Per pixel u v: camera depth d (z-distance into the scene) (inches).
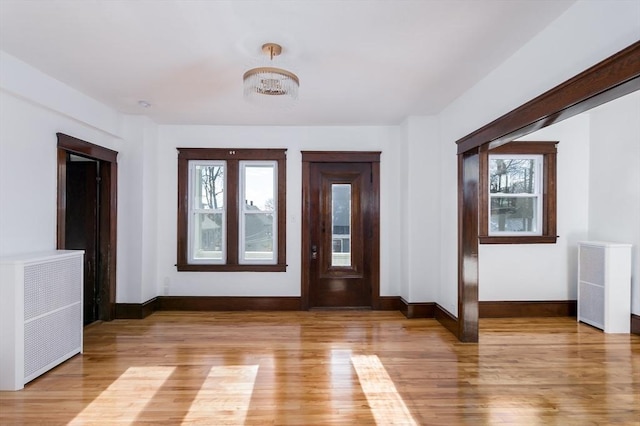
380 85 131.8
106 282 166.9
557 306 175.8
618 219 160.4
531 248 176.1
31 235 119.4
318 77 124.0
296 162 190.1
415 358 122.7
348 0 79.2
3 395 96.7
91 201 167.0
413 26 90.4
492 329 155.1
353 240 193.2
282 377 108.1
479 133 125.9
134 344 135.9
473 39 97.7
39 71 117.6
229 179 189.5
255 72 99.4
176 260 186.9
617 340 140.9
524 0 79.6
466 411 89.9
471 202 140.5
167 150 187.5
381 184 189.3
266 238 193.0
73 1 79.5
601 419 86.4
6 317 99.3
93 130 152.0
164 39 97.2
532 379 107.2
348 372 111.6
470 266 139.8
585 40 78.2
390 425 83.8
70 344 121.7
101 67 115.5
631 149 155.0
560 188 177.3
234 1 79.6
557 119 94.0
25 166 116.7
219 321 166.7
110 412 88.6
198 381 105.3
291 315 177.9
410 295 172.7
